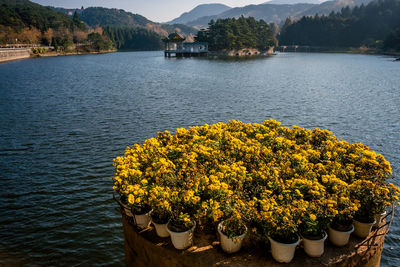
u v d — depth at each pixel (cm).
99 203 1480
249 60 13338
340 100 4059
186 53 15900
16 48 14288
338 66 9931
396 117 3122
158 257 700
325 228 638
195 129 1140
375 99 4112
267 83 5847
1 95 4488
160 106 3700
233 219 638
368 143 2344
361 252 666
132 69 9312
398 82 5856
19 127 2752
